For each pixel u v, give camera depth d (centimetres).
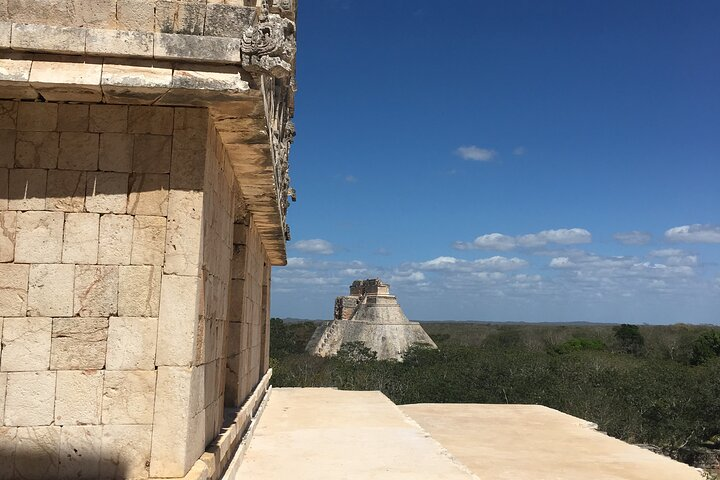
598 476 1007
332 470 855
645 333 7875
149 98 558
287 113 1252
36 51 529
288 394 1798
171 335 553
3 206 554
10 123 563
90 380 543
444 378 3597
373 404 1570
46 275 550
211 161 617
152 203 565
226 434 729
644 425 2941
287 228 1471
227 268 777
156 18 543
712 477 1024
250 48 533
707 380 3062
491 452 1181
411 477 823
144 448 541
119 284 554
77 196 560
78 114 569
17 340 541
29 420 536
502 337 8919
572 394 3155
